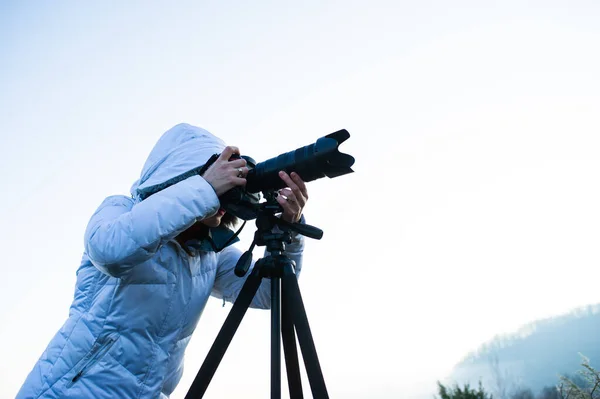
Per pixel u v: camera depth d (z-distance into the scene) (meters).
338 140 1.11
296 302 1.02
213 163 1.13
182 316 1.19
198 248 1.25
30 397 1.00
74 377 1.01
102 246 0.97
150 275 1.10
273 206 1.16
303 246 1.42
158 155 1.24
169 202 0.99
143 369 1.09
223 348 0.99
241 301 1.05
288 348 1.12
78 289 1.15
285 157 1.13
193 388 0.94
